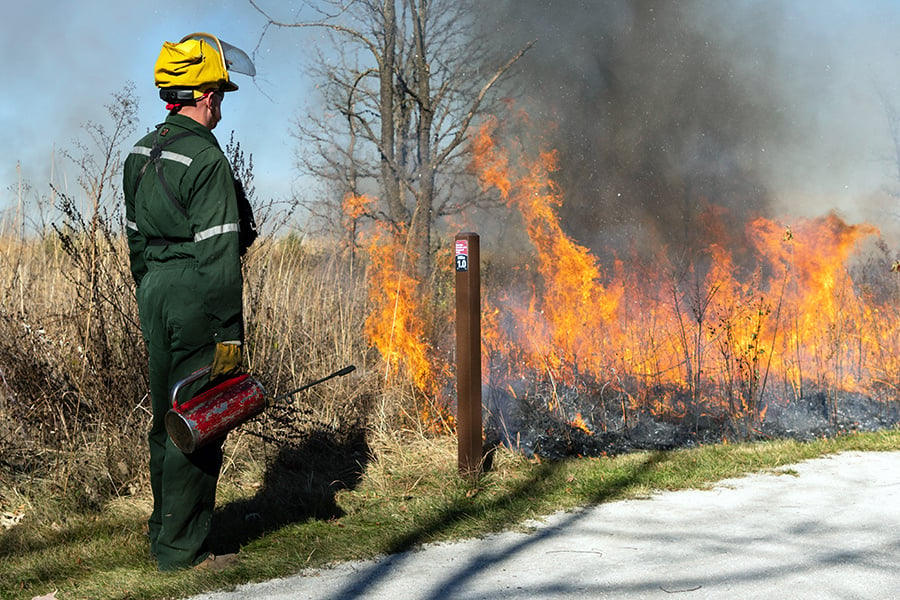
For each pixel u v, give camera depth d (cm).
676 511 445
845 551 373
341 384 646
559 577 353
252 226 401
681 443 627
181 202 368
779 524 416
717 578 345
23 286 607
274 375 609
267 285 683
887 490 473
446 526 431
